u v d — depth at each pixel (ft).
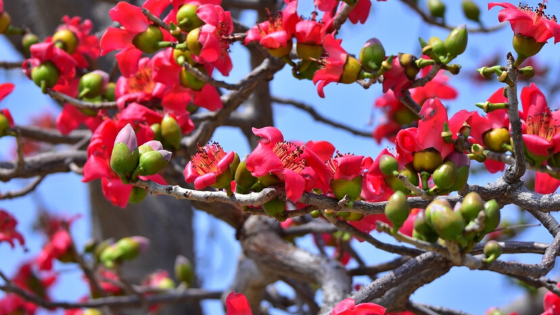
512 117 4.77
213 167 4.71
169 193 4.67
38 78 5.85
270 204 4.67
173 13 5.46
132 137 4.69
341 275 5.90
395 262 5.86
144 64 5.92
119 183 5.40
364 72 5.19
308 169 4.71
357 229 4.99
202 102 5.68
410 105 5.22
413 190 4.66
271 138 4.65
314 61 5.35
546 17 4.88
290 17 5.28
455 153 4.75
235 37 5.41
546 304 5.23
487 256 4.45
